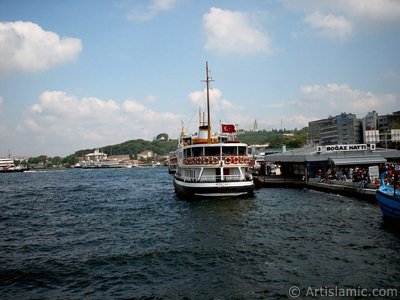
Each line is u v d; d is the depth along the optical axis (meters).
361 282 17.83
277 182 63.59
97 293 17.89
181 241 26.80
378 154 60.22
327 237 26.12
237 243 25.48
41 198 64.50
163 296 17.11
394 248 22.98
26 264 22.80
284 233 27.81
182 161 51.47
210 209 39.62
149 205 48.19
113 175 161.00
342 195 47.38
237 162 45.53
